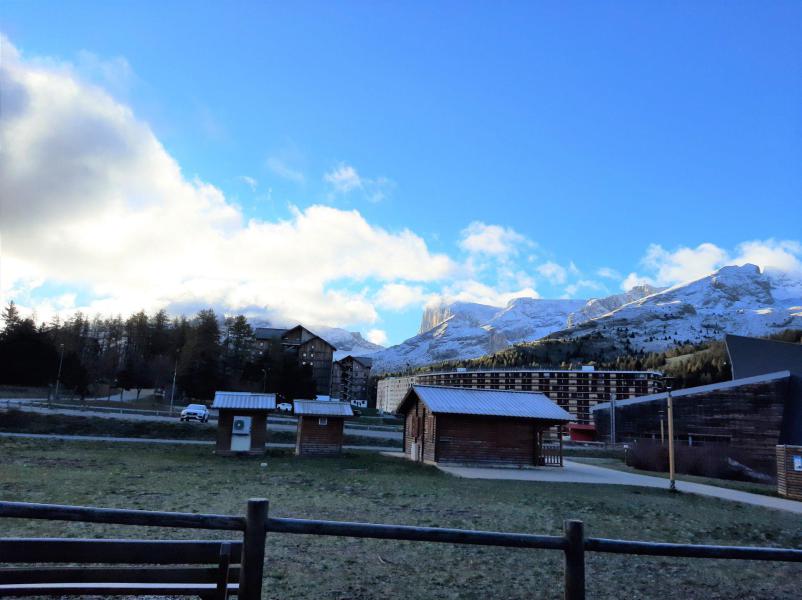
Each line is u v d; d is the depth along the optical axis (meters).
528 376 152.38
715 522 15.75
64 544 4.20
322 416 35.78
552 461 39.91
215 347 110.12
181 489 17.00
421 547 10.55
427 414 34.78
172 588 4.57
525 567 9.49
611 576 9.27
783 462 24.73
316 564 8.96
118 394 97.69
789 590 9.01
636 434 61.25
